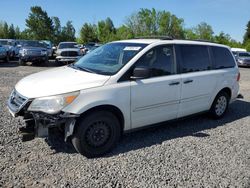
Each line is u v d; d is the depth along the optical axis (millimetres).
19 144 4789
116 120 4691
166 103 5383
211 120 6793
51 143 4875
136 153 4707
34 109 4191
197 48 6145
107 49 5629
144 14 67188
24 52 19094
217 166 4398
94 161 4375
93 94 4379
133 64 4871
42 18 60562
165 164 4367
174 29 67562
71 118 4258
